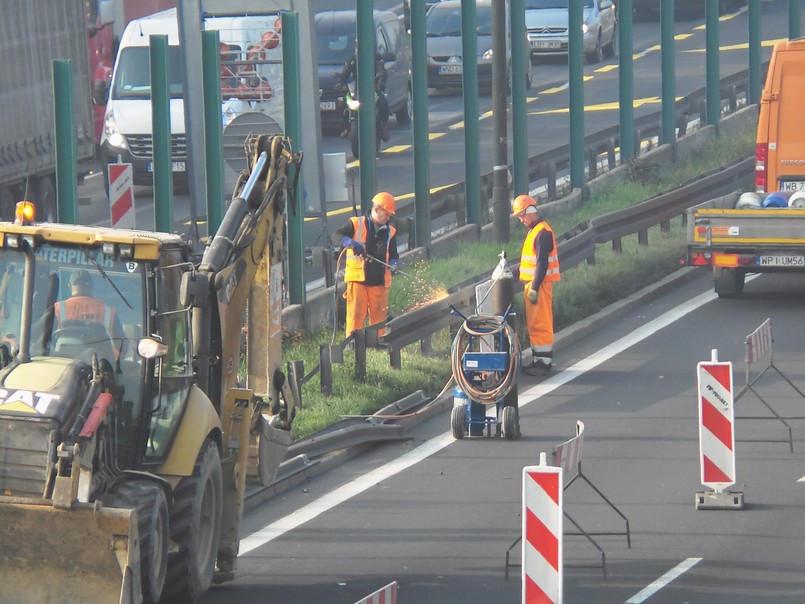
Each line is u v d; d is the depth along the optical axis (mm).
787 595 43500
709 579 45062
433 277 87312
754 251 86125
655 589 44188
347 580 45812
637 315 86500
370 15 89438
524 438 62969
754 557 47094
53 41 112188
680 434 62656
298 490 56344
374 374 71062
